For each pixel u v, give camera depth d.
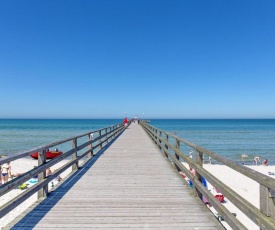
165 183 6.06
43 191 4.94
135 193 5.26
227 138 50.44
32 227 3.65
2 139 45.88
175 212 4.20
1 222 9.00
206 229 3.58
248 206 2.50
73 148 7.20
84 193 5.25
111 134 17.44
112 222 3.81
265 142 43.12
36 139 45.81
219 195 11.86
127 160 9.30
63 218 3.96
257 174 2.32
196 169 4.62
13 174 16.45
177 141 7.05
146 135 21.36
